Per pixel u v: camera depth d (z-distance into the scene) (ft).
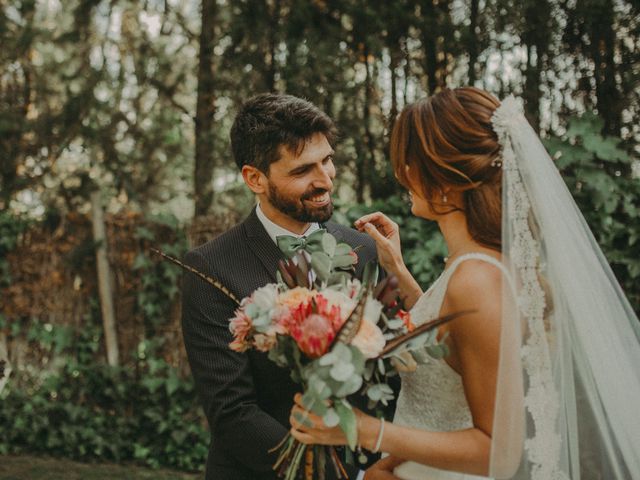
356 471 5.63
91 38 19.92
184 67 20.47
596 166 12.19
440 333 4.72
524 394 4.43
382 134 16.35
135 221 15.74
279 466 5.35
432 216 5.07
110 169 19.76
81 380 15.55
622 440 4.98
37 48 19.67
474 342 4.41
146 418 15.14
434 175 4.81
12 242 15.83
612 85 13.92
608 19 13.52
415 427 5.10
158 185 21.27
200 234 14.79
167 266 15.37
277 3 16.49
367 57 16.24
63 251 15.93
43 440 15.37
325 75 15.71
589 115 12.53
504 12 14.16
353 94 15.76
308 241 5.23
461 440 4.43
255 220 6.31
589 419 4.95
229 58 17.21
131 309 15.71
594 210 12.28
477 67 14.82
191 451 14.70
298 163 5.80
